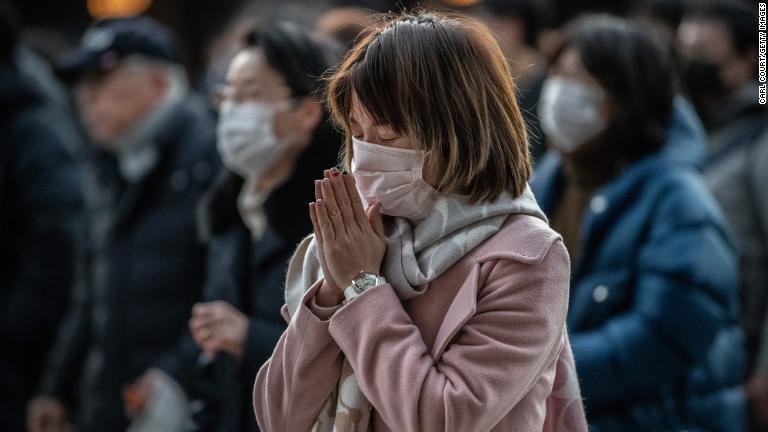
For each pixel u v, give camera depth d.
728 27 13.83
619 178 10.22
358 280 6.20
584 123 10.42
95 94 12.35
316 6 19.72
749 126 13.34
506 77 6.36
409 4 18.73
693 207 9.97
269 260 9.34
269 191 9.52
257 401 6.62
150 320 11.68
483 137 6.16
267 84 9.51
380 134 6.20
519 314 6.03
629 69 10.29
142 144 12.06
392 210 6.32
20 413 13.91
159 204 11.87
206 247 11.27
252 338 9.01
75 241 13.88
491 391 5.93
